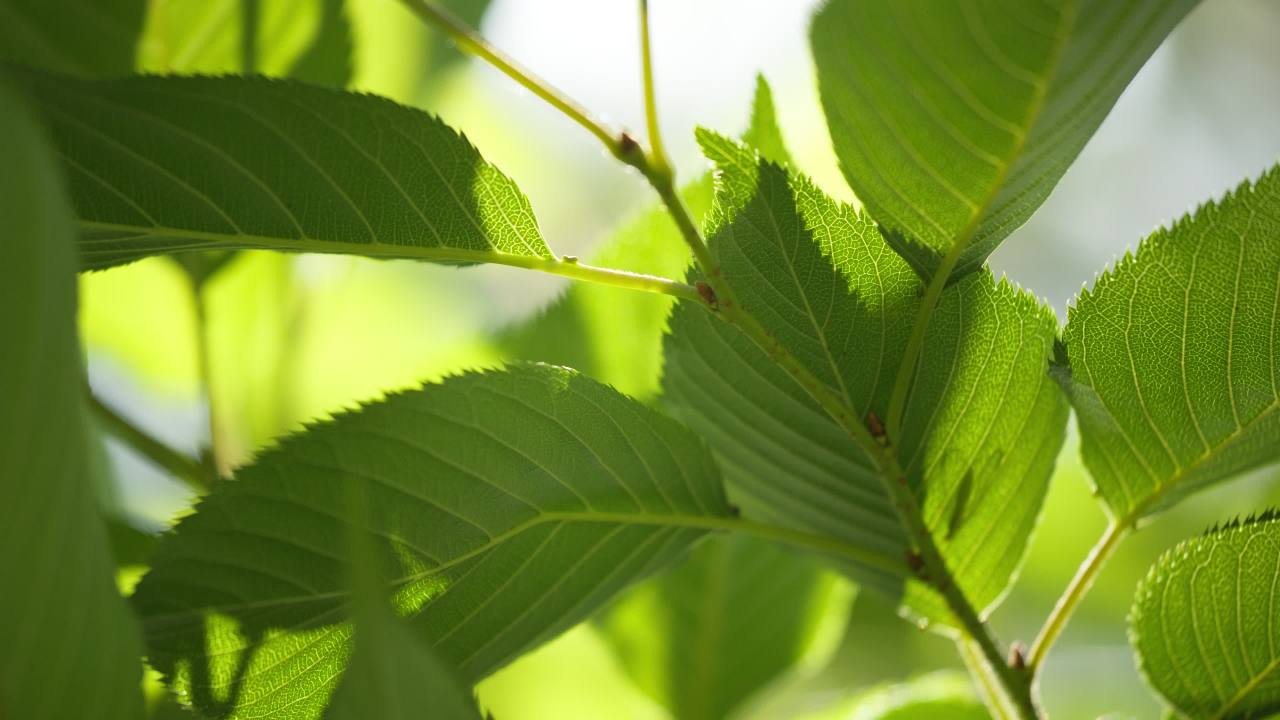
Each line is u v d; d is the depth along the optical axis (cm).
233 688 35
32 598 30
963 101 33
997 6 33
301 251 35
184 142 34
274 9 41
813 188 34
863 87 34
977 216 34
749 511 39
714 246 35
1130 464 37
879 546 38
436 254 35
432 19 33
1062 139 34
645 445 36
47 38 40
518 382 35
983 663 38
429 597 35
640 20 34
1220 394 36
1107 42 33
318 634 35
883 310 35
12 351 30
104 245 34
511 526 35
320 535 35
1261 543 36
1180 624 37
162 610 34
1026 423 37
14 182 30
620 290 43
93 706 31
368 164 34
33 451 30
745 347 36
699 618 45
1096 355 36
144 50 41
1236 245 35
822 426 36
